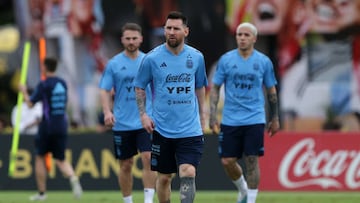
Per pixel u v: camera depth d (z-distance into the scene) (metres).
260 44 63.09
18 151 44.72
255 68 31.72
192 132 26.39
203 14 62.16
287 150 43.53
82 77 66.38
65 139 39.62
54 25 66.69
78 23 65.81
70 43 66.25
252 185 31.64
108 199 39.22
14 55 72.00
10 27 76.56
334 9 62.16
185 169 26.27
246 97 31.77
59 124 39.28
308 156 43.53
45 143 39.34
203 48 62.34
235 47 62.38
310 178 43.50
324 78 63.09
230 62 31.88
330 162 43.44
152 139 26.83
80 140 44.34
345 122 62.97
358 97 62.88
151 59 26.39
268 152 43.53
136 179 43.84
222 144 32.25
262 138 31.75
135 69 31.34
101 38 65.50
